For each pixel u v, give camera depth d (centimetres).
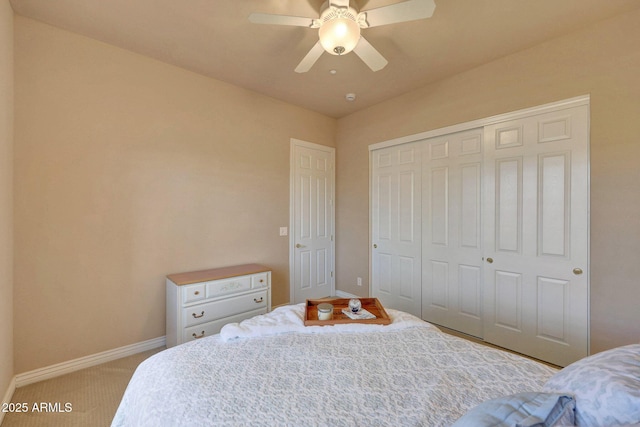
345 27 165
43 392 193
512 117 251
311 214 392
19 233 197
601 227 210
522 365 120
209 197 294
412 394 101
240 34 222
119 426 115
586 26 213
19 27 197
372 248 378
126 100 242
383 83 307
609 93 205
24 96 199
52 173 210
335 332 156
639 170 195
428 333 153
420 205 327
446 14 198
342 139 412
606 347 208
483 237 274
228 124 308
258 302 288
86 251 224
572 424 76
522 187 248
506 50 244
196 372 114
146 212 254
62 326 214
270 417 90
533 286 243
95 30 216
